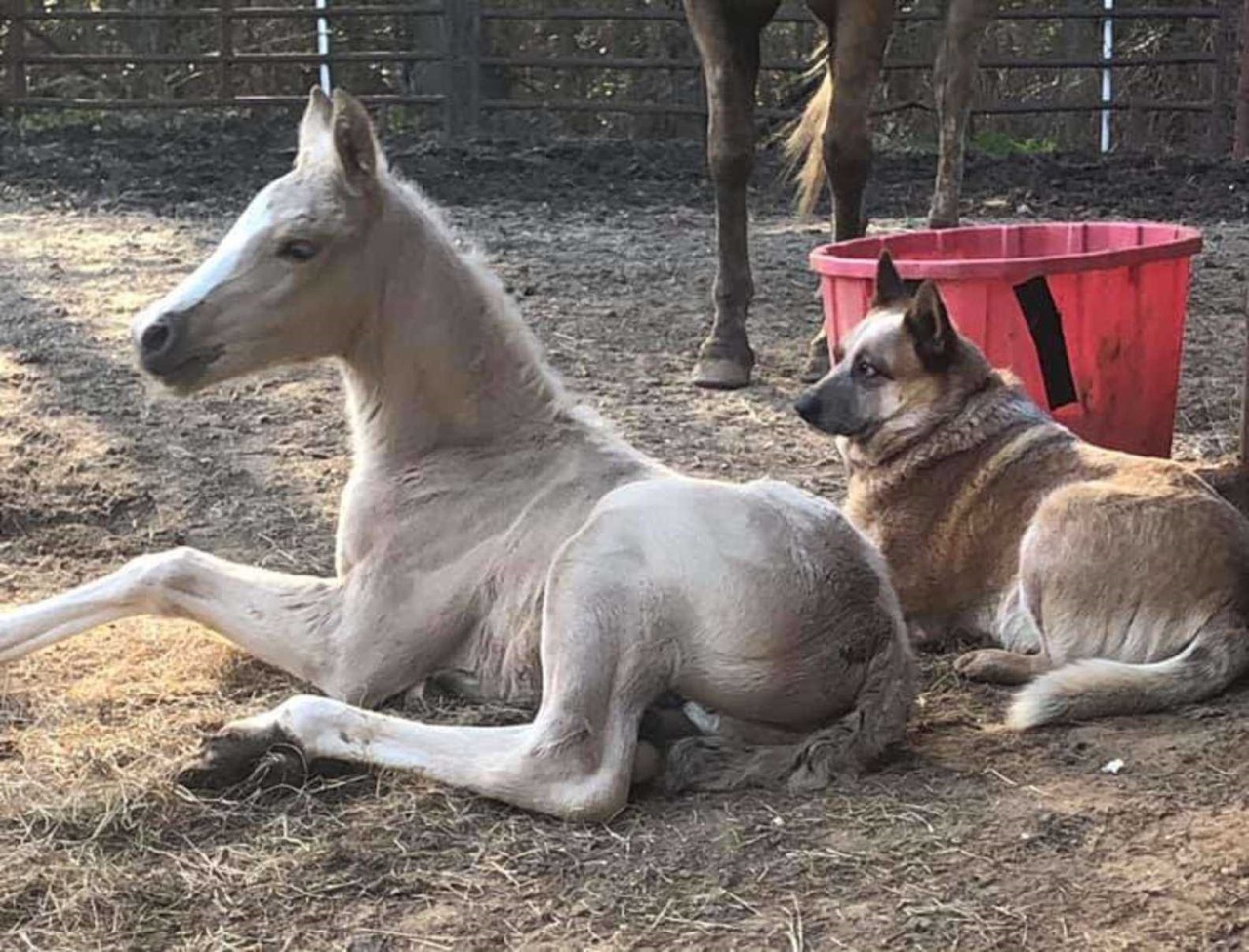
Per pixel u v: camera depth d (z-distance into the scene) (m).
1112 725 3.80
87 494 5.67
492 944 2.94
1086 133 16.92
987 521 4.29
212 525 5.43
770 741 3.55
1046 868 3.15
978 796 3.44
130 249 10.31
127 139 14.56
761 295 9.12
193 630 4.38
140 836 3.27
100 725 3.81
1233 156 14.45
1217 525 4.00
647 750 3.46
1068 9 15.35
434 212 4.02
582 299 8.97
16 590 4.82
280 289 3.76
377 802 3.39
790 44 16.73
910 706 3.67
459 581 3.77
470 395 3.90
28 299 8.80
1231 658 3.88
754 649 3.41
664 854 3.20
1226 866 3.13
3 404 6.79
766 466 5.99
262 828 3.30
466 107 15.22
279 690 4.02
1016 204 12.27
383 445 3.92
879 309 4.62
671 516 3.45
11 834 3.29
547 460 3.88
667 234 11.15
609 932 2.97
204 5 17.28
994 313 5.14
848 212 7.13
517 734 3.40
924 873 3.13
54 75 17.50
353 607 3.80
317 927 3.00
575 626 3.36
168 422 6.55
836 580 3.51
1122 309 5.29
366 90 17.69
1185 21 16.88
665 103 15.50
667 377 7.30
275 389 7.02
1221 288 9.24
